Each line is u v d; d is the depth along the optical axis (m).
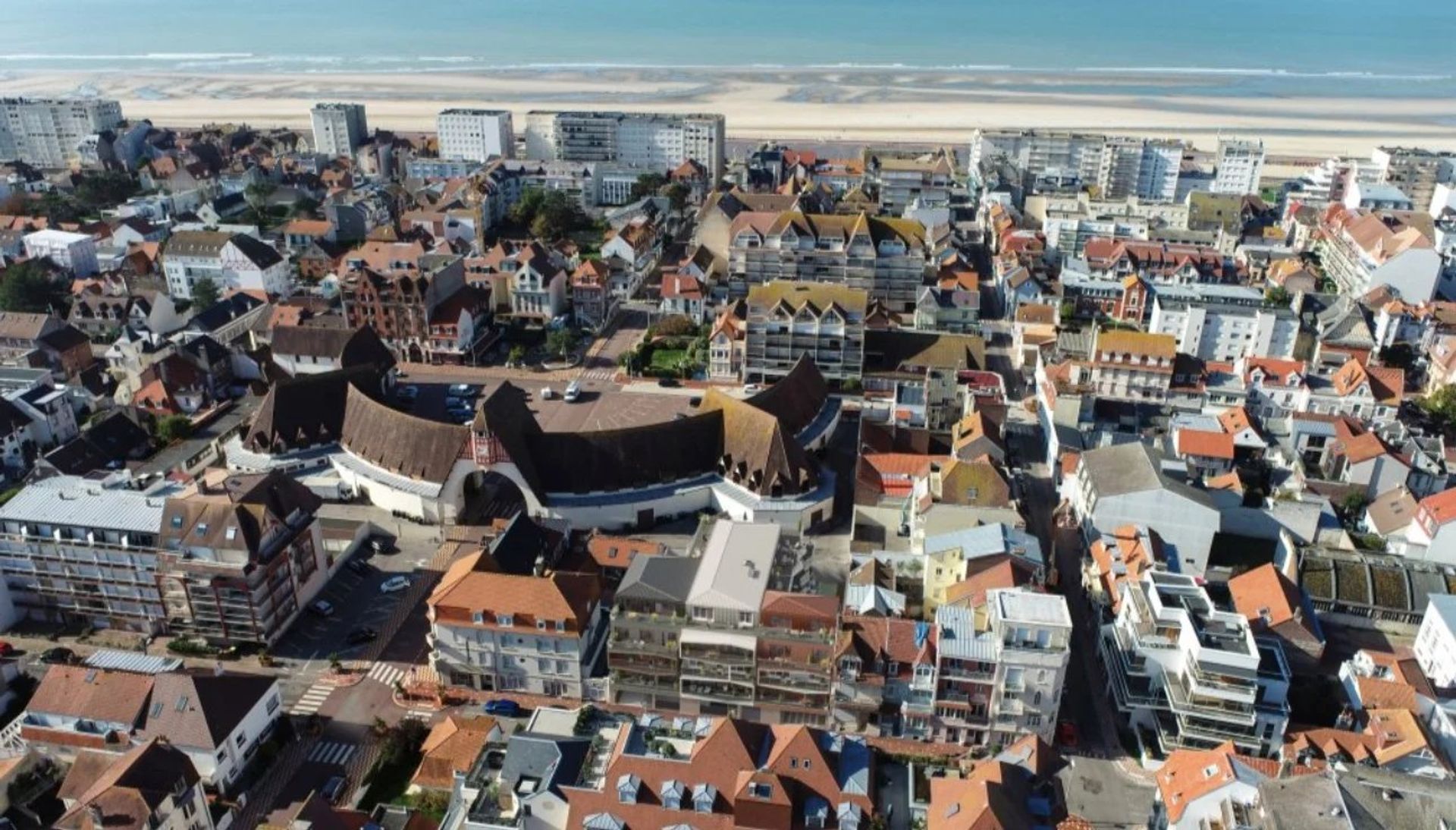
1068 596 148.50
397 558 158.75
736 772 96.94
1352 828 86.19
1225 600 139.50
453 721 115.81
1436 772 106.06
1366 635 141.38
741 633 118.38
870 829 96.25
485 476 177.75
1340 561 146.12
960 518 147.50
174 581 133.12
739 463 170.25
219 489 138.00
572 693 127.25
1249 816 92.88
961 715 116.31
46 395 193.25
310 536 145.75
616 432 169.12
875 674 115.69
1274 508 154.50
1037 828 96.25
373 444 175.75
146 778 98.31
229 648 136.12
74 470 174.00
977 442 162.88
